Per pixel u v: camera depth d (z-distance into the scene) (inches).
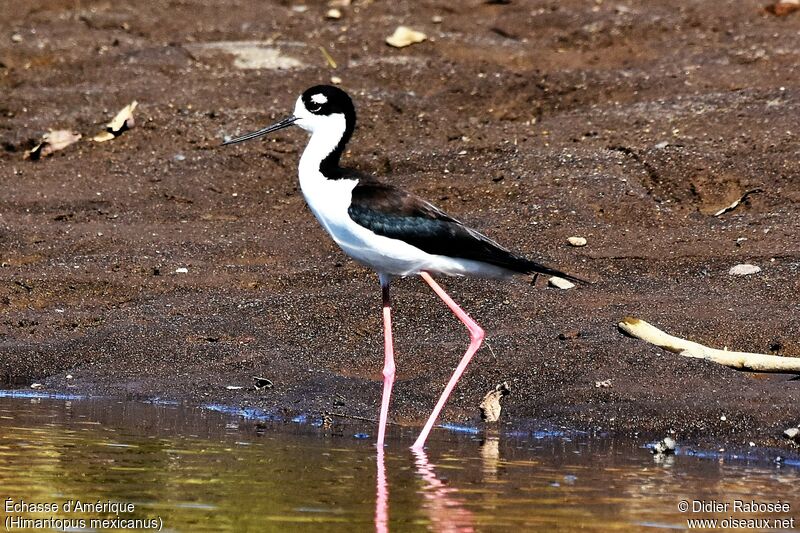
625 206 580.1
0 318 500.1
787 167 595.5
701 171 598.9
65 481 321.4
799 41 766.5
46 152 675.4
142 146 682.8
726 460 363.3
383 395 392.2
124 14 852.6
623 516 297.4
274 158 658.8
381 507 301.1
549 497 313.3
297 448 365.1
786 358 419.8
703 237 548.4
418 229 387.9
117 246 568.4
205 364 454.6
